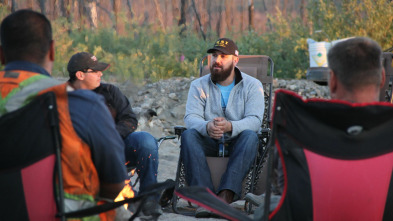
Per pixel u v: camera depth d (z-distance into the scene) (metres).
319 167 3.17
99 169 3.50
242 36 17.91
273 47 16.53
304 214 3.18
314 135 3.20
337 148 3.18
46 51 3.48
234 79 7.48
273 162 3.39
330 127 3.19
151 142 6.24
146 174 6.20
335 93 3.40
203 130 6.86
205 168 6.65
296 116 3.20
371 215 3.18
